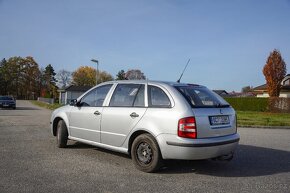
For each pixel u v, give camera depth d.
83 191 4.83
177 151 5.54
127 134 6.32
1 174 5.63
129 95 6.59
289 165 6.91
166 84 6.22
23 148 8.01
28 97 106.44
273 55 45.31
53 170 5.97
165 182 5.41
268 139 11.17
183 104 5.71
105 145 6.82
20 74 102.31
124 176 5.71
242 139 10.95
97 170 6.05
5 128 12.20
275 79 45.19
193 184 5.34
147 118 6.00
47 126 13.12
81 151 7.73
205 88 6.73
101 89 7.33
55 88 96.94
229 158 6.34
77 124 7.56
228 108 6.38
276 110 33.81
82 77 106.38
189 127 5.54
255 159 7.49
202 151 5.55
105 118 6.80
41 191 4.78
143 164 6.01
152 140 5.85
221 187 5.21
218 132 5.89
